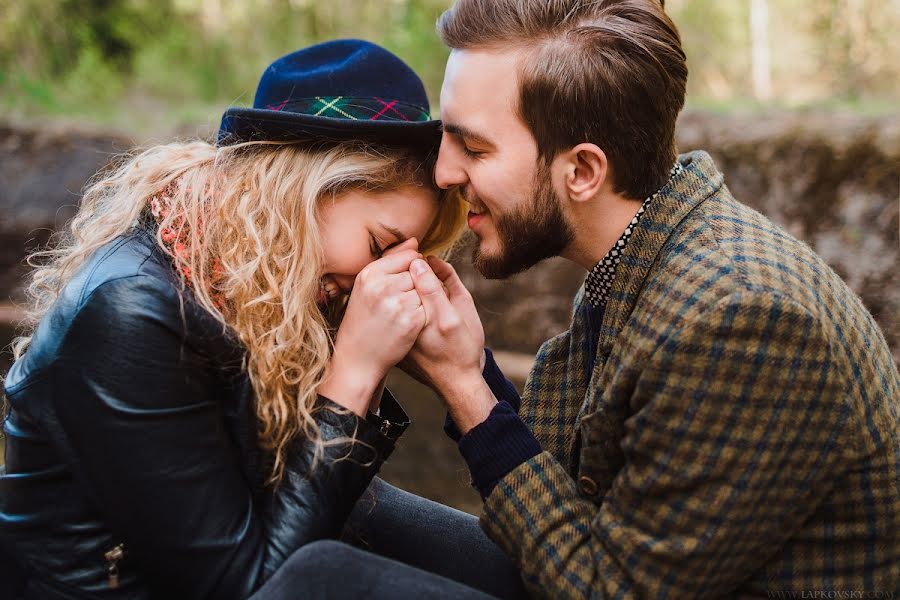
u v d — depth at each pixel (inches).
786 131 159.9
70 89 273.0
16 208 219.1
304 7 269.6
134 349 47.3
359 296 54.2
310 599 46.1
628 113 50.9
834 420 45.3
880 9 202.8
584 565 48.9
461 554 60.5
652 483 46.4
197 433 48.9
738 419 45.1
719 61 218.4
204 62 279.3
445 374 55.1
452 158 54.1
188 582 49.2
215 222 54.4
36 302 60.2
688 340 45.4
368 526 62.2
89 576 49.4
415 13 249.8
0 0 286.5
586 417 50.9
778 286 45.9
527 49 51.1
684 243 50.2
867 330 50.2
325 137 55.8
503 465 52.1
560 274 170.7
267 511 51.0
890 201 150.3
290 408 52.6
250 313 52.6
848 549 47.6
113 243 51.8
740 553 46.4
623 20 50.9
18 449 49.4
